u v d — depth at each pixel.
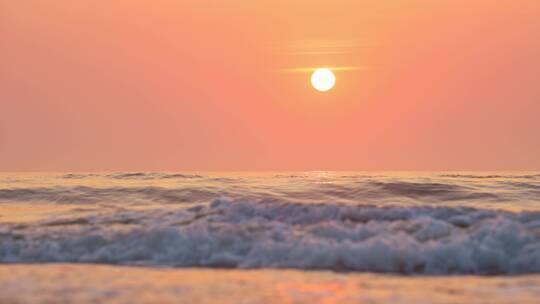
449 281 22.12
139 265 25.11
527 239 24.97
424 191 56.34
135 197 55.34
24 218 40.00
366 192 56.44
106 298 19.39
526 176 77.25
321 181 65.94
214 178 77.06
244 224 28.64
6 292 20.12
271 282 21.83
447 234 26.33
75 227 30.78
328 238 26.45
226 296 19.80
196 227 27.94
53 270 23.97
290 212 30.58
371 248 24.75
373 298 19.73
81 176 84.81
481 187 58.53
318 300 19.47
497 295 20.02
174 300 19.22
